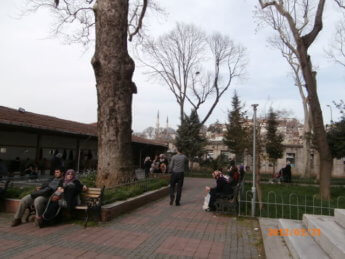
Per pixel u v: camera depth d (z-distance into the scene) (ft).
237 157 80.64
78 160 62.13
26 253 15.02
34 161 50.24
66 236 18.24
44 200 20.93
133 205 27.32
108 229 20.06
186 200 35.12
